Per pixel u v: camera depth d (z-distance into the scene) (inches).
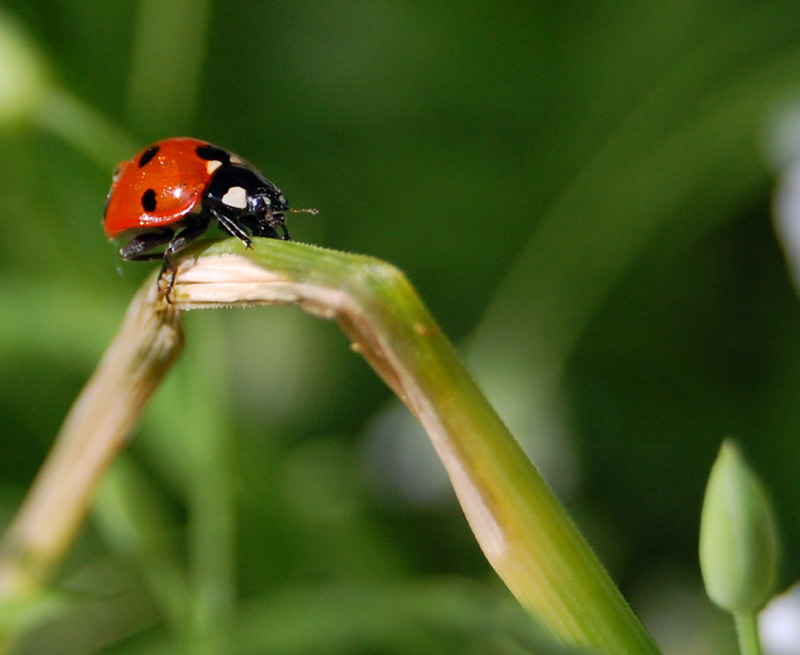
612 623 4.5
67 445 5.0
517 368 7.1
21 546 5.1
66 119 5.8
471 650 5.7
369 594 5.4
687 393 7.1
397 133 8.6
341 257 4.6
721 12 7.9
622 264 7.1
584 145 8.1
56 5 7.3
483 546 4.5
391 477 6.8
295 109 8.7
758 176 6.7
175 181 5.2
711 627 6.3
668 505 6.7
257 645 5.5
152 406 5.8
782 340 7.0
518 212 8.1
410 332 4.5
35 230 6.3
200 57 6.6
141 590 6.2
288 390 7.4
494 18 8.6
